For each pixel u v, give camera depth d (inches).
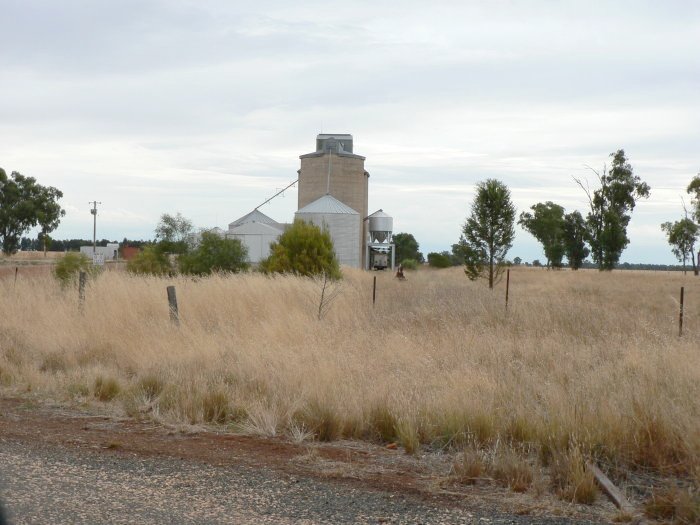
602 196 2797.7
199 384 373.4
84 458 264.4
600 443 266.7
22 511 199.9
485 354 437.4
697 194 2974.9
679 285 1659.7
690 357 395.9
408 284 1277.1
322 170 3026.6
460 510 214.8
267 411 329.1
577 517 212.2
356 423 315.9
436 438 296.2
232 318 577.3
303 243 1250.6
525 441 283.9
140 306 610.5
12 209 3585.1
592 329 544.7
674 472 251.9
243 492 226.4
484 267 1112.8
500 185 1095.0
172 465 258.2
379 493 230.5
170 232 1444.4
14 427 318.3
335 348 451.5
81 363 462.3
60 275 983.0
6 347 502.6
